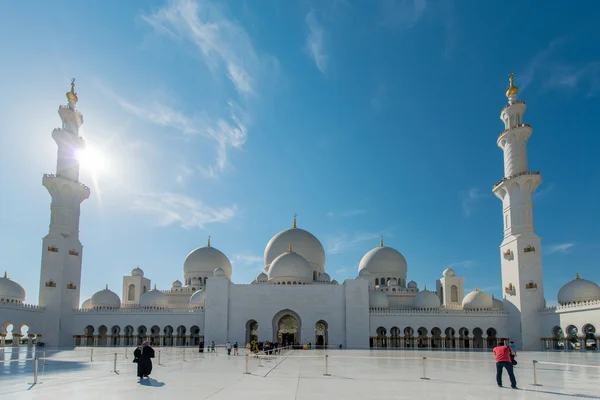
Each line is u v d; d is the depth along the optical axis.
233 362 43.69
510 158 87.94
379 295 97.75
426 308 95.50
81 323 92.31
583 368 39.94
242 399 20.42
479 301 92.75
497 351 25.95
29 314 80.94
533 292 82.38
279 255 102.81
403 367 38.34
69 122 92.94
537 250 83.50
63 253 88.88
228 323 92.25
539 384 26.92
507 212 88.44
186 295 106.19
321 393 22.34
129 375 30.33
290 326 95.94
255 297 93.31
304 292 93.50
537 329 81.38
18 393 22.30
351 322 91.31
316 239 108.69
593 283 78.25
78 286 93.00
